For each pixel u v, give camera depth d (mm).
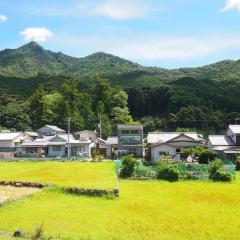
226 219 27828
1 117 127750
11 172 56406
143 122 135625
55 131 109062
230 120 122000
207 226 25906
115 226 25609
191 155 65562
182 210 30656
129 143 89125
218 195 37469
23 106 132250
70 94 130500
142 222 26766
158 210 30641
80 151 94062
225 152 69062
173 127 125500
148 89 148875
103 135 118750
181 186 43219
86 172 54969
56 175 51312
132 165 49969
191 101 133375
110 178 48000
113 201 34094
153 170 49719
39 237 20734
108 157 89688
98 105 126688
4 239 20125
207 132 118438
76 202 33344
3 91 154125
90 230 24438
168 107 137250
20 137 101062
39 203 32750
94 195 36062
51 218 27391
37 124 126688
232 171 50375
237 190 40438
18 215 28141
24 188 40750
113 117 128625
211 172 48688
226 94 150500
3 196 35625
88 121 126062
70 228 24812
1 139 97500
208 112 127688
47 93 139125
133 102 149125
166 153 75250
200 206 32281
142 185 43844
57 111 125500
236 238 23234
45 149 95062
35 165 68125
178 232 24406
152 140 84312
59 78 180625
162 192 39062
